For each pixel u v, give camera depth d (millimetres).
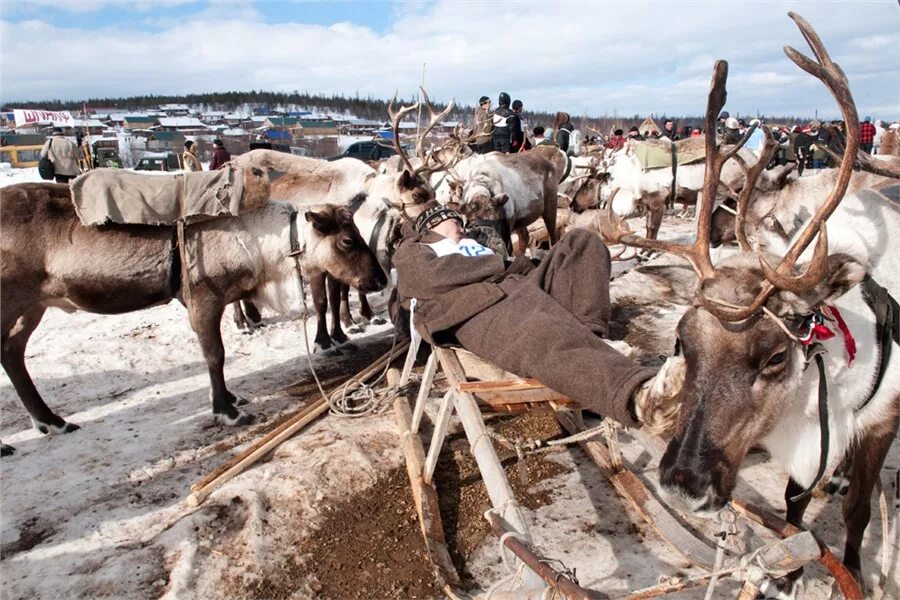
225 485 3453
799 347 2098
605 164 9273
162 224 4043
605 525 3074
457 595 2570
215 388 4289
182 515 3236
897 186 3328
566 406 2887
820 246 1815
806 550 1780
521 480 3467
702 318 2064
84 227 3881
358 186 6672
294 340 6062
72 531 3137
